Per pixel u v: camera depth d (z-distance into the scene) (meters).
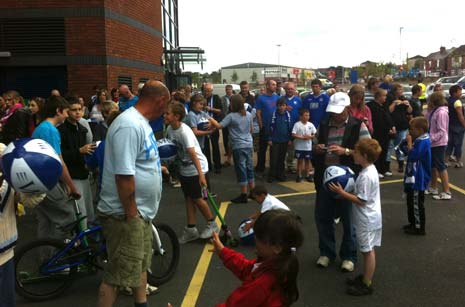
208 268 5.05
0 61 12.47
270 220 2.27
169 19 22.00
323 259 4.99
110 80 12.79
